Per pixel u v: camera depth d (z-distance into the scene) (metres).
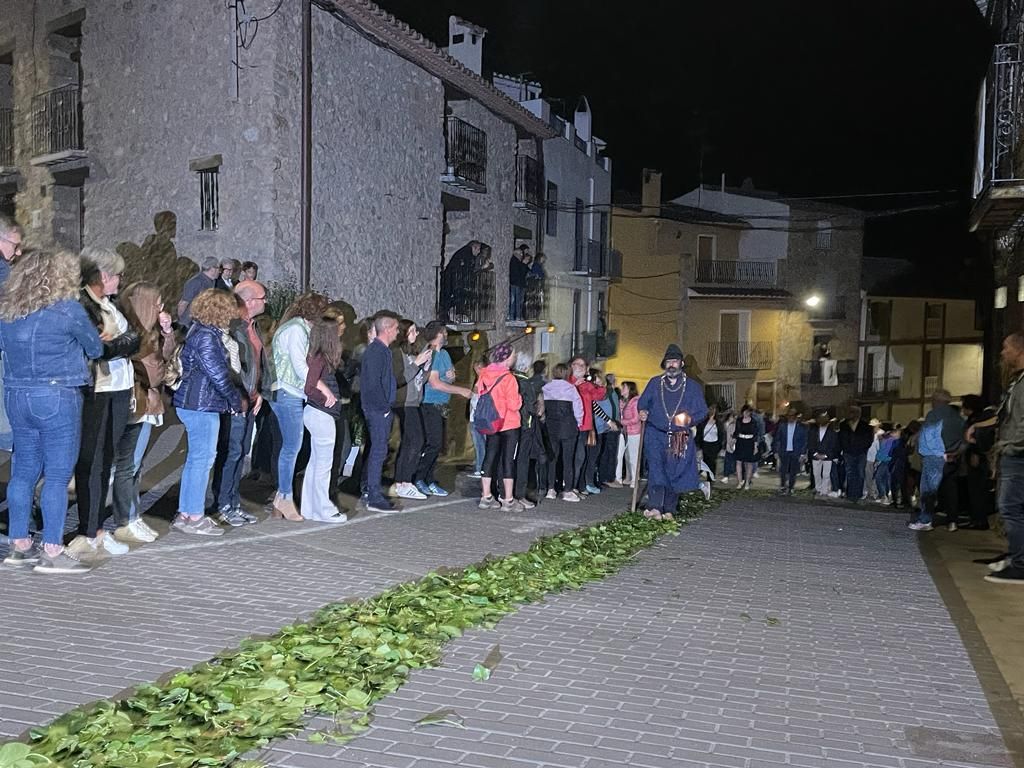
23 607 5.34
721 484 22.25
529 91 29.11
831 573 8.05
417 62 18.98
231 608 5.62
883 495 18.98
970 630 6.24
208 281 11.46
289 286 15.09
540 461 11.07
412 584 6.32
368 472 9.51
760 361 43.34
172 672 4.46
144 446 7.17
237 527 8.01
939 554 9.54
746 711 4.40
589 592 6.73
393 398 9.56
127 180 16.70
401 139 18.64
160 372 7.24
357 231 17.17
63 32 17.62
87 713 3.84
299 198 15.48
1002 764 3.92
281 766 3.53
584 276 32.00
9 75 19.06
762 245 44.09
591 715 4.23
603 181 34.50
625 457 16.38
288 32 15.13
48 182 18.03
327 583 6.38
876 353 47.50
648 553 8.55
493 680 4.63
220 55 15.32
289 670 4.48
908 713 4.50
